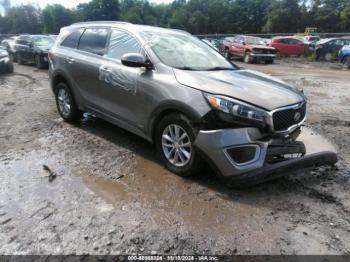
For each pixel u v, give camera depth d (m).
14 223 2.83
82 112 5.66
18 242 2.60
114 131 5.32
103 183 3.57
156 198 3.28
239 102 3.16
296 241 2.70
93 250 2.53
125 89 4.16
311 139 3.67
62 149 4.52
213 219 2.96
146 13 80.56
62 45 5.58
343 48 17.98
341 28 66.44
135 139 4.95
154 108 3.76
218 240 2.68
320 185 3.66
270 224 2.91
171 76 3.67
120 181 3.62
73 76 5.16
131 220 2.91
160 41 4.27
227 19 73.38
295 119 3.53
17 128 5.43
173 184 3.56
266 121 3.20
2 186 3.46
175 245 2.61
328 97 8.88
